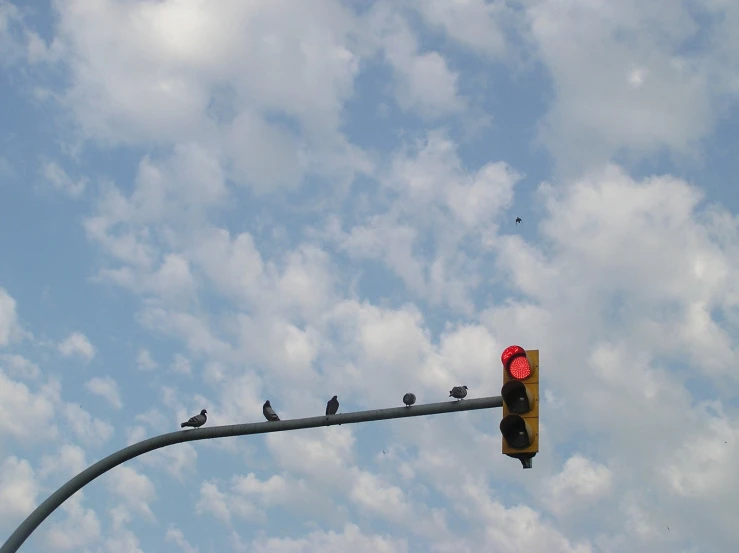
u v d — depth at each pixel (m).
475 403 16.52
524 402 15.59
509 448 15.44
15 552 17.17
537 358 15.70
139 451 18.06
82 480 17.83
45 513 17.52
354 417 17.31
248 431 17.84
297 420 17.69
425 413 16.86
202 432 18.05
